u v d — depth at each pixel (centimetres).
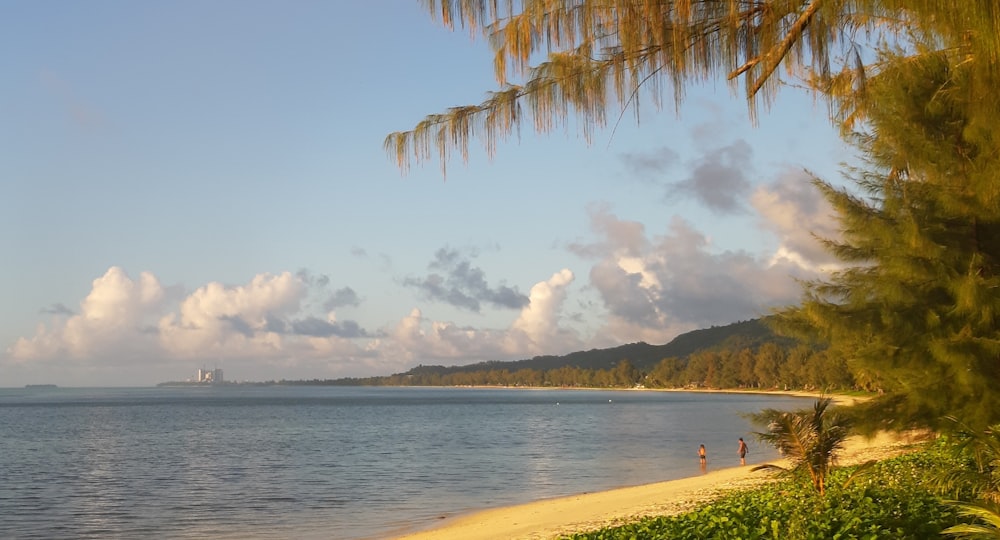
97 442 7856
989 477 966
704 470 4784
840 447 1367
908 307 1455
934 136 1288
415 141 517
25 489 4353
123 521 3256
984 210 1291
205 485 4444
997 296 1336
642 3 450
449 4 468
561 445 7162
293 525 3072
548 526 2430
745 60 493
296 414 14525
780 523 1214
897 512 1159
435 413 14762
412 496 3878
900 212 1439
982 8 429
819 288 1595
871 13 473
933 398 1433
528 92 504
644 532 1410
